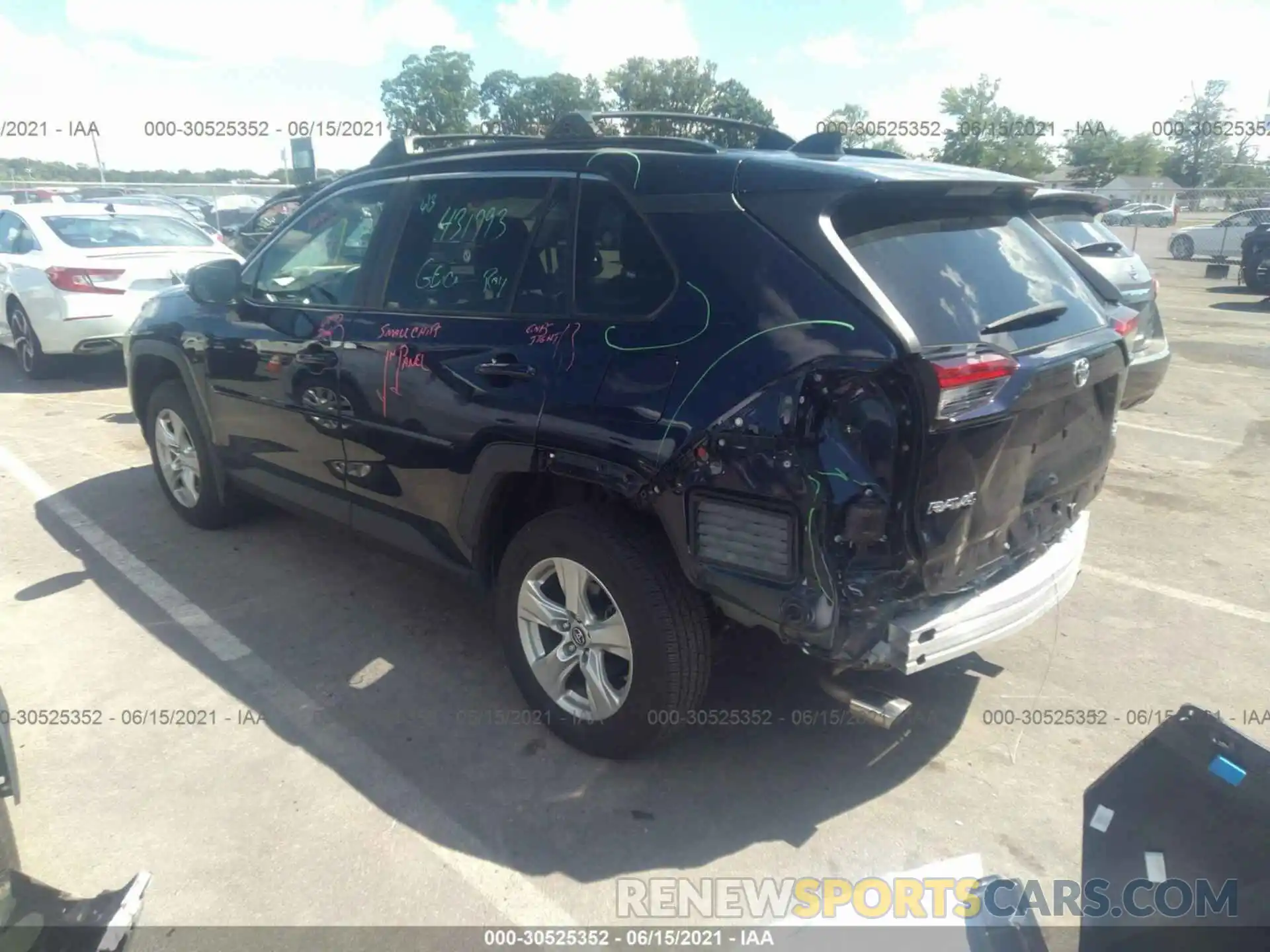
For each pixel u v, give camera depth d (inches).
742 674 147.7
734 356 103.4
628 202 118.2
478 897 104.4
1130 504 232.4
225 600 173.2
